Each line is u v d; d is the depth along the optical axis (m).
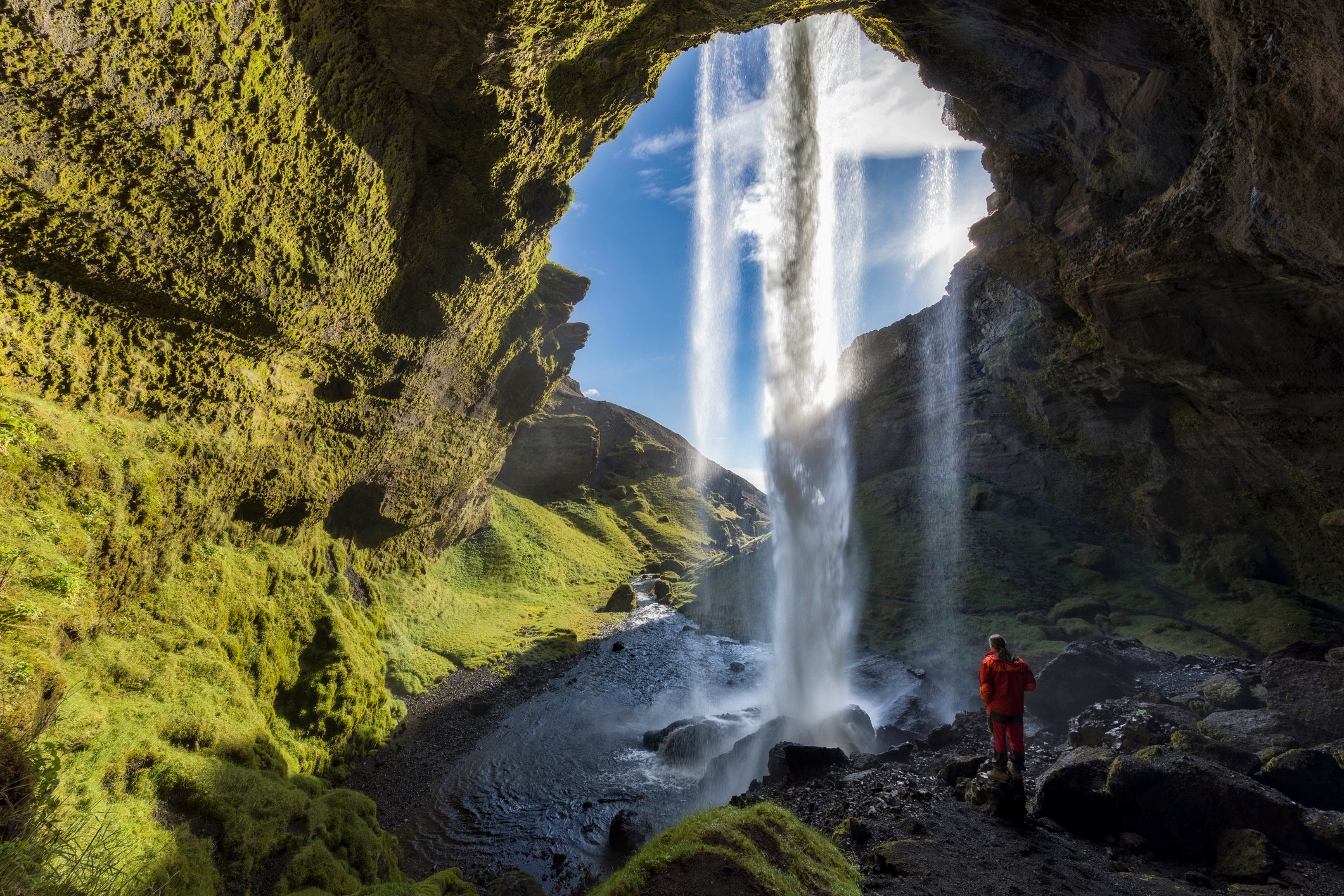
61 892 4.79
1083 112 12.98
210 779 8.54
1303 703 10.07
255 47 8.50
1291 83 6.62
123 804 7.29
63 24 6.58
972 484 30.66
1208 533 20.62
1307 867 6.50
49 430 8.59
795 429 21.53
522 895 9.35
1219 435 17.75
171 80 7.79
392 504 21.02
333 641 14.73
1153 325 13.63
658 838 5.46
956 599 23.16
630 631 28.72
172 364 10.66
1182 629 17.48
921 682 17.89
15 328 8.44
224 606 11.89
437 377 19.36
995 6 11.09
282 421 13.87
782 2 11.46
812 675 19.27
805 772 10.56
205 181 8.93
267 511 14.02
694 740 15.59
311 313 12.64
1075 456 26.55
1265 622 16.41
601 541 45.00
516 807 13.05
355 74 10.40
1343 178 6.74
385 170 12.19
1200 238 10.90
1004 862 6.24
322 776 13.05
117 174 8.12
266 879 7.89
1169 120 11.14
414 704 18.19
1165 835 7.07
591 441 49.88
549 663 23.25
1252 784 7.20
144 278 9.43
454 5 9.28
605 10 10.62
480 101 11.72
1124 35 10.26
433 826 12.30
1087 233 15.24
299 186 10.56
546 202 16.47
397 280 14.80
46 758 6.53
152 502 10.13
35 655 7.07
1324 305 10.53
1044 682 13.25
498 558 33.16
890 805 7.77
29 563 7.71
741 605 31.36
